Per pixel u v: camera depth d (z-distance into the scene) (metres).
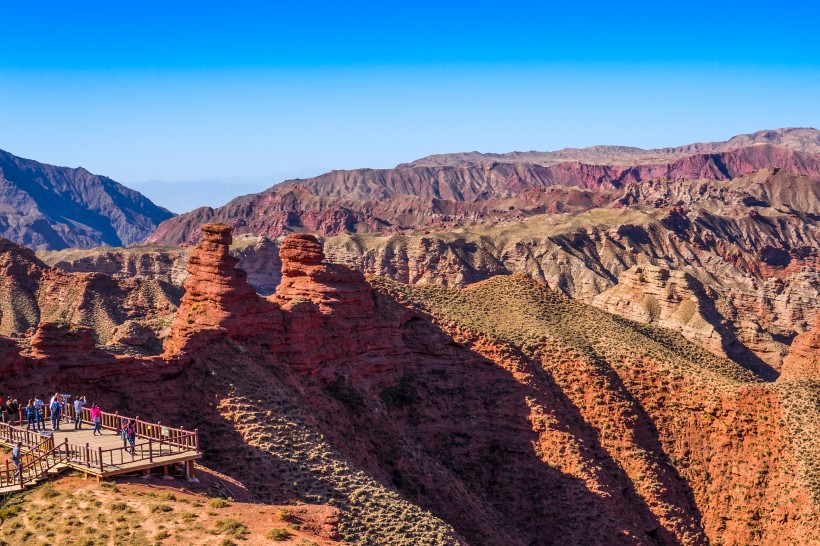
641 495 80.69
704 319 181.25
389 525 57.28
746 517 80.44
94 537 40.84
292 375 71.31
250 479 57.69
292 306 74.50
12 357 56.31
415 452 75.81
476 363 85.75
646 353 93.31
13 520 42.75
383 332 82.94
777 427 83.75
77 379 59.09
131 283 170.50
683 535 79.31
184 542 40.75
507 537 73.38
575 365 89.19
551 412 82.50
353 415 74.25
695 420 87.88
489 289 104.25
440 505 72.00
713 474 84.56
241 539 41.53
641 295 193.62
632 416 86.19
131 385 61.06
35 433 50.12
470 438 81.56
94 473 46.41
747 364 175.12
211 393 63.47
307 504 56.59
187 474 49.84
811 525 76.06
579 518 75.19
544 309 100.56
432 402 82.06
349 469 61.75
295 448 61.38
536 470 78.94
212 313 69.06
